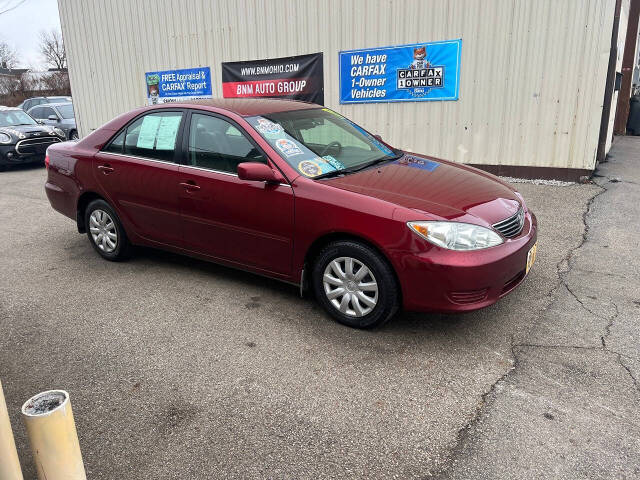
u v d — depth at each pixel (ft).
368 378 9.82
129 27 37.93
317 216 11.33
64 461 5.77
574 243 16.85
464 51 25.77
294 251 12.00
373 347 10.91
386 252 10.50
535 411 8.74
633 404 8.86
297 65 31.27
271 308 12.89
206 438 8.39
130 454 8.11
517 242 11.04
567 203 21.48
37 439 5.59
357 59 29.04
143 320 12.51
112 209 15.72
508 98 25.36
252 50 32.78
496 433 8.25
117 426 8.76
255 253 12.79
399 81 28.04
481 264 10.14
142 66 38.40
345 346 10.98
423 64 27.07
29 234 20.39
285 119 13.67
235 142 12.96
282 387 9.64
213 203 13.03
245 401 9.28
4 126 39.50
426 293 10.41
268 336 11.52
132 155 14.98
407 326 11.75
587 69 23.29
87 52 41.04
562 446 7.93
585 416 8.58
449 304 10.38
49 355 11.10
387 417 8.73
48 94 111.45
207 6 33.73
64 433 5.72
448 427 8.45
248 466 7.77
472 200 11.36
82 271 15.96
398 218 10.43
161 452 8.13
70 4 40.50
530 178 25.86
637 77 48.91
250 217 12.43
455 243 10.19
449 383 9.59
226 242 13.26
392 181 11.96
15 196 28.17
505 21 24.45
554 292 13.28
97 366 10.59
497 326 11.63
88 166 15.85
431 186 11.85
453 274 10.10
